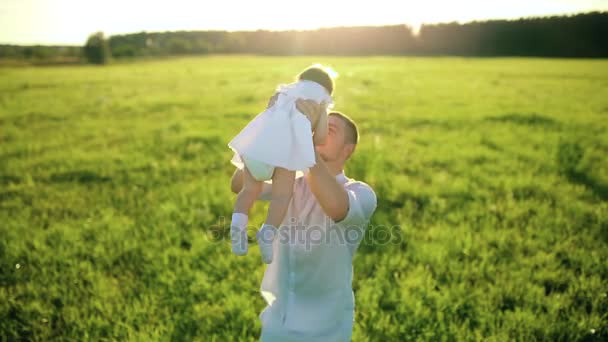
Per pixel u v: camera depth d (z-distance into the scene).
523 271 4.87
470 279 4.84
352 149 2.46
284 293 2.48
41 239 5.63
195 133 11.48
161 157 9.62
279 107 2.23
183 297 4.47
